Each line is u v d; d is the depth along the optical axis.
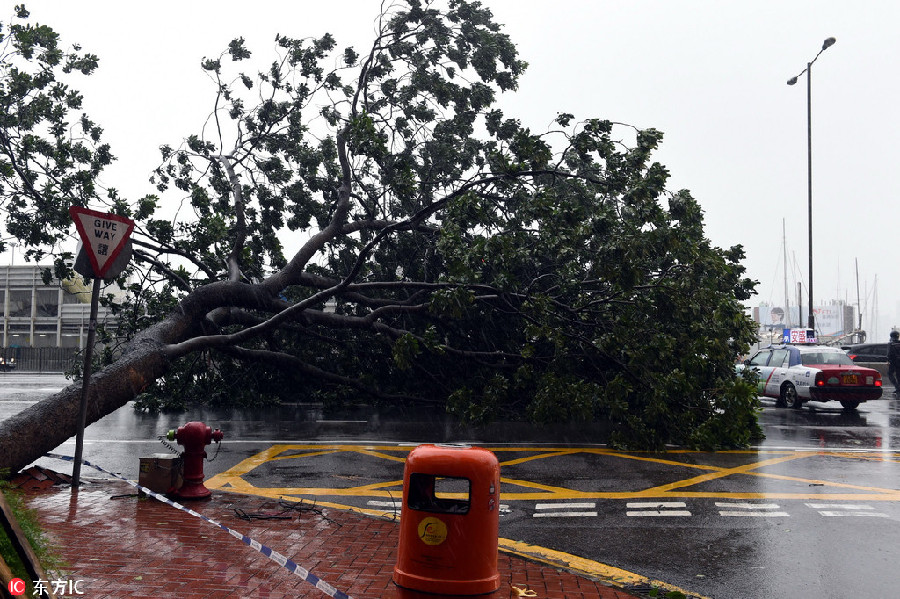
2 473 6.28
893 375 20.03
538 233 13.07
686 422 10.86
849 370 15.14
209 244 14.04
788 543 6.03
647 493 7.92
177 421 13.95
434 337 12.62
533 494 7.90
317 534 6.08
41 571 3.60
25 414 8.33
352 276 12.33
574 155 14.33
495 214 13.91
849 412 15.72
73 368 15.20
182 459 7.47
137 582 4.73
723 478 8.72
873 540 6.11
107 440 11.59
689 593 4.86
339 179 16.47
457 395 12.44
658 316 12.00
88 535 5.88
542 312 11.96
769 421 14.11
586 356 12.26
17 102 13.57
